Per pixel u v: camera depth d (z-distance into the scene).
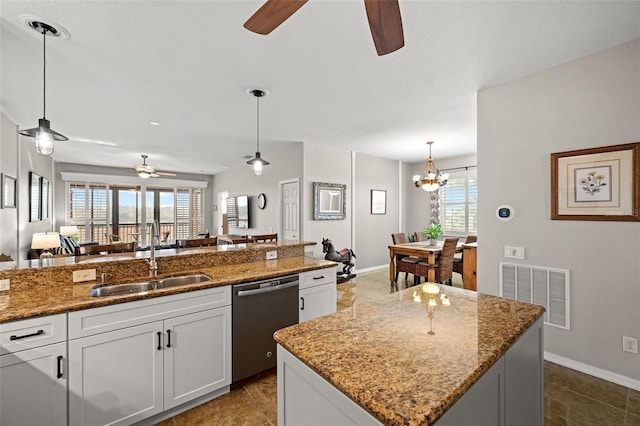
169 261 2.31
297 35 1.99
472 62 2.36
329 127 4.16
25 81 2.66
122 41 2.04
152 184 8.27
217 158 6.56
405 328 1.19
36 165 4.85
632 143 2.06
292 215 5.48
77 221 7.26
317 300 2.59
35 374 1.41
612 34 1.99
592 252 2.25
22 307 1.45
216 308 1.99
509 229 2.69
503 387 1.04
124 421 1.64
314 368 0.91
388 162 6.66
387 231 6.64
